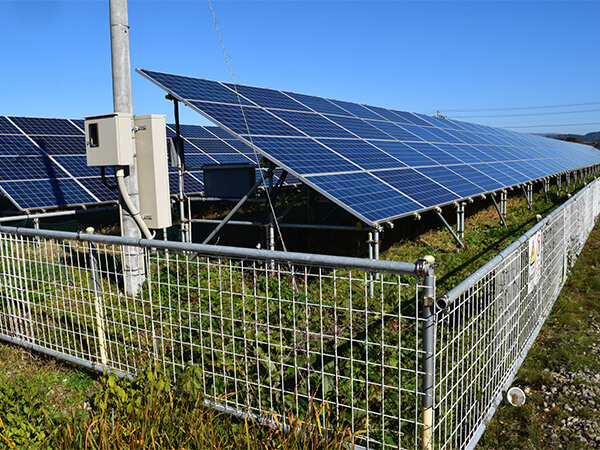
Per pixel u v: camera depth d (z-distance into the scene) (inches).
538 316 255.3
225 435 142.3
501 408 182.9
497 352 180.5
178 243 168.9
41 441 143.9
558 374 210.8
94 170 568.4
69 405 175.0
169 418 140.9
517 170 698.2
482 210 645.3
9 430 146.7
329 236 452.8
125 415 146.6
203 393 160.2
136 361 192.4
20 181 486.3
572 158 1341.0
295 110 475.5
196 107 343.9
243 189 483.8
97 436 137.8
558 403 186.7
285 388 177.3
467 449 148.6
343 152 397.4
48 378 196.2
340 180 326.6
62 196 488.1
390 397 175.5
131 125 294.7
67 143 618.5
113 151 289.0
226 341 217.9
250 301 272.1
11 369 206.2
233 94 427.2
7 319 251.9
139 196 303.4
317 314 256.1
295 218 565.0
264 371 189.0
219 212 610.5
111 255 397.7
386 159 434.9
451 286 319.9
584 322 274.5
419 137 635.5
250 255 152.9
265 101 459.2
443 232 486.0
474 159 644.7
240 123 352.5
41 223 516.1
